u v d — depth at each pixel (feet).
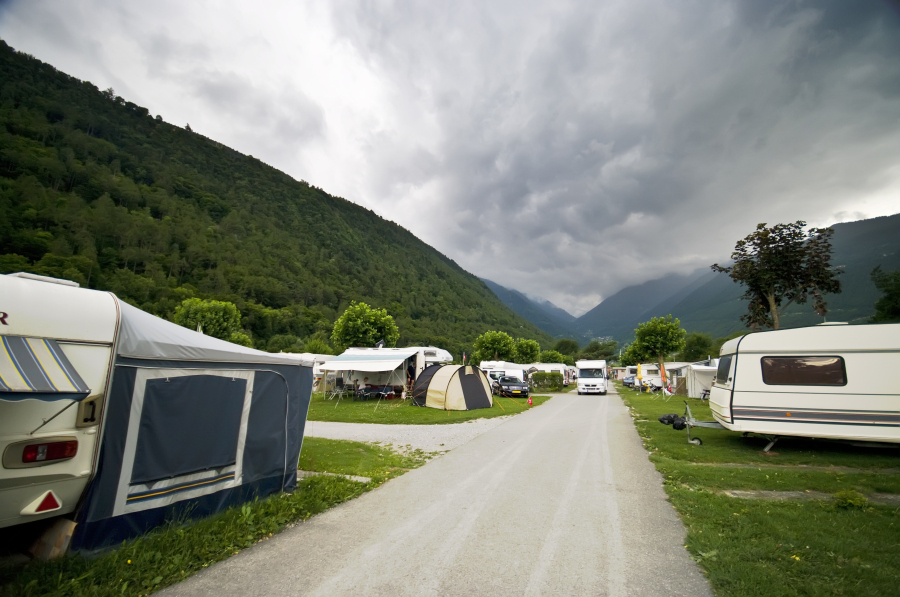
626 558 13.44
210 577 12.33
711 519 16.56
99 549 13.48
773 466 26.14
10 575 12.12
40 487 11.89
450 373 63.10
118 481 14.06
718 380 34.94
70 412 12.51
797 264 47.21
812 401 28.76
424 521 16.99
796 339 29.76
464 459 28.58
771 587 11.18
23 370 10.72
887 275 88.17
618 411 60.95
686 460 28.22
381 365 72.59
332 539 15.21
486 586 11.71
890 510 17.24
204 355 16.93
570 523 16.63
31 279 12.83
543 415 55.57
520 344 191.72
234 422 18.39
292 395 21.79
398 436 38.32
